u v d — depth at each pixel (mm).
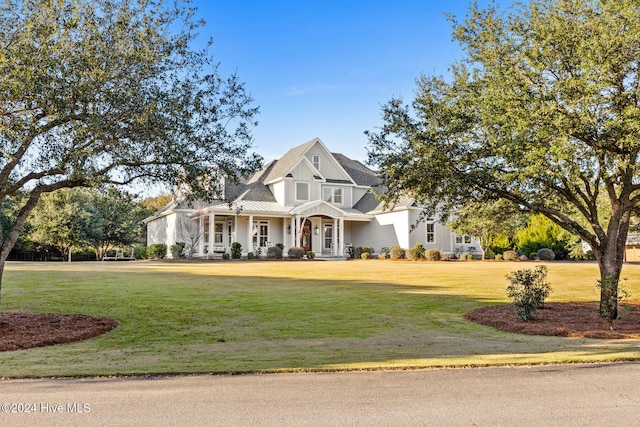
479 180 13180
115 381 7289
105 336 11469
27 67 9641
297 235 37562
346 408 5953
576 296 17656
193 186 12594
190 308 14977
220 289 18766
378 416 5648
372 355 9227
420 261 33531
